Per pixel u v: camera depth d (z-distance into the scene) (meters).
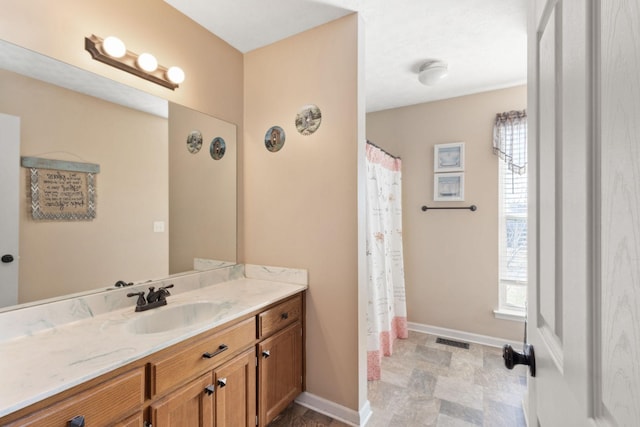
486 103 2.85
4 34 1.15
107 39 1.39
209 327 1.27
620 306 0.33
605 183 0.36
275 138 2.06
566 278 0.48
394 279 2.97
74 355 1.00
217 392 1.33
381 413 1.88
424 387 2.14
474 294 2.90
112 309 1.44
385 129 3.29
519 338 2.72
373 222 2.44
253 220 2.16
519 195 2.74
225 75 2.07
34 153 1.24
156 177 1.67
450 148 2.99
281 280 2.03
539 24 0.67
